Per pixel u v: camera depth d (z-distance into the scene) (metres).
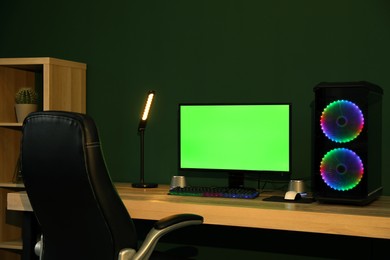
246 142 2.93
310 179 3.04
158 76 3.35
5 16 3.68
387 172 2.87
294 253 3.06
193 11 3.27
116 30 3.45
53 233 2.02
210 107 3.00
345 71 2.96
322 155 2.52
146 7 3.37
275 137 2.88
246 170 2.94
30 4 3.65
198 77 3.26
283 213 2.38
